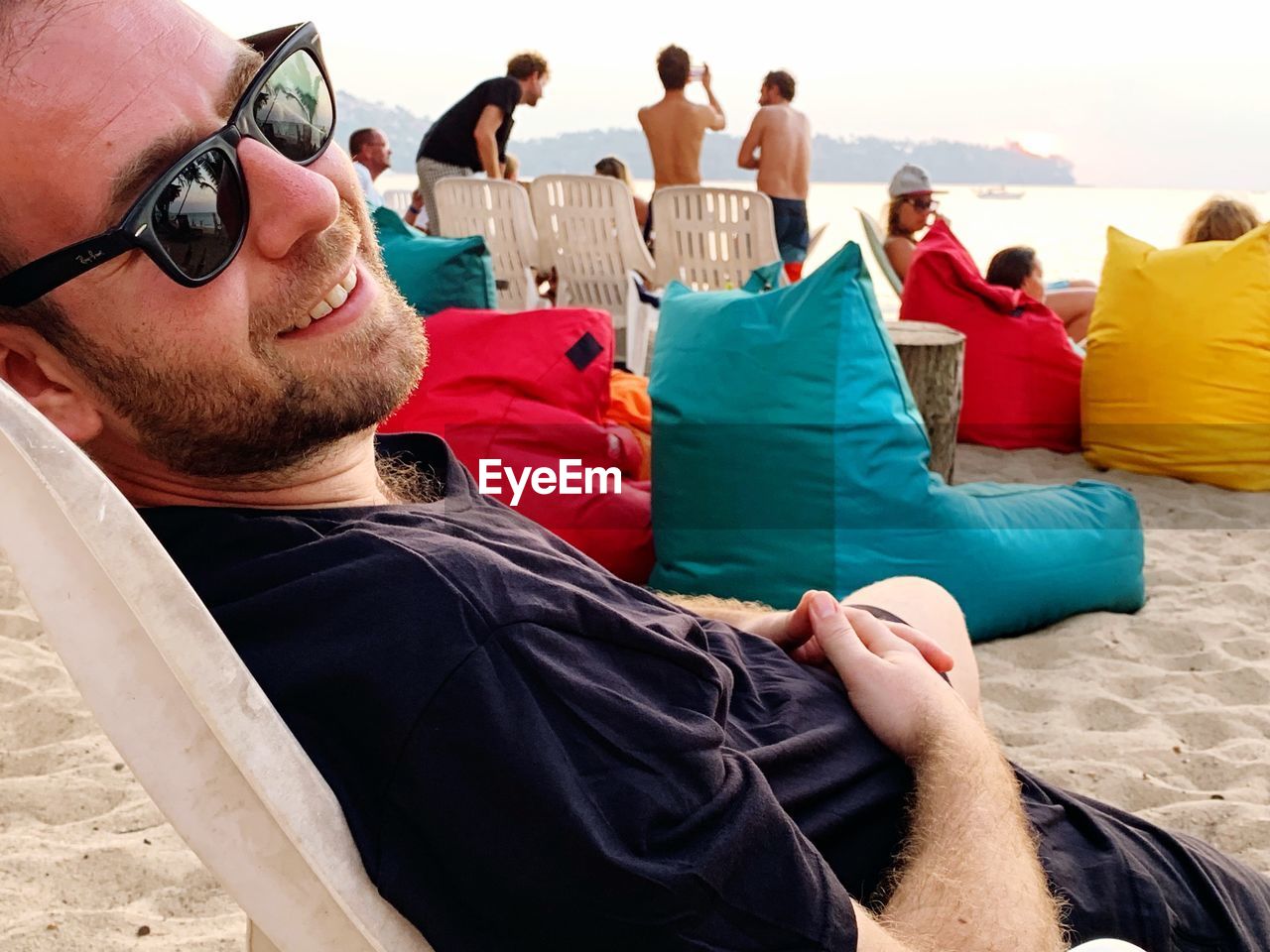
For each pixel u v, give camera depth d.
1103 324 4.46
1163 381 4.27
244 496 1.06
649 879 0.82
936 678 1.23
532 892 0.83
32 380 0.97
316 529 0.95
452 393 3.04
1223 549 3.65
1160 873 1.18
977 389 4.78
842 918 0.88
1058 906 1.08
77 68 0.91
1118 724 2.55
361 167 7.70
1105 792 2.23
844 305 2.63
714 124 8.27
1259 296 4.17
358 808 0.84
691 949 0.84
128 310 0.92
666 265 6.37
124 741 0.78
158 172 0.92
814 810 1.08
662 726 0.87
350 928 0.84
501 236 6.54
